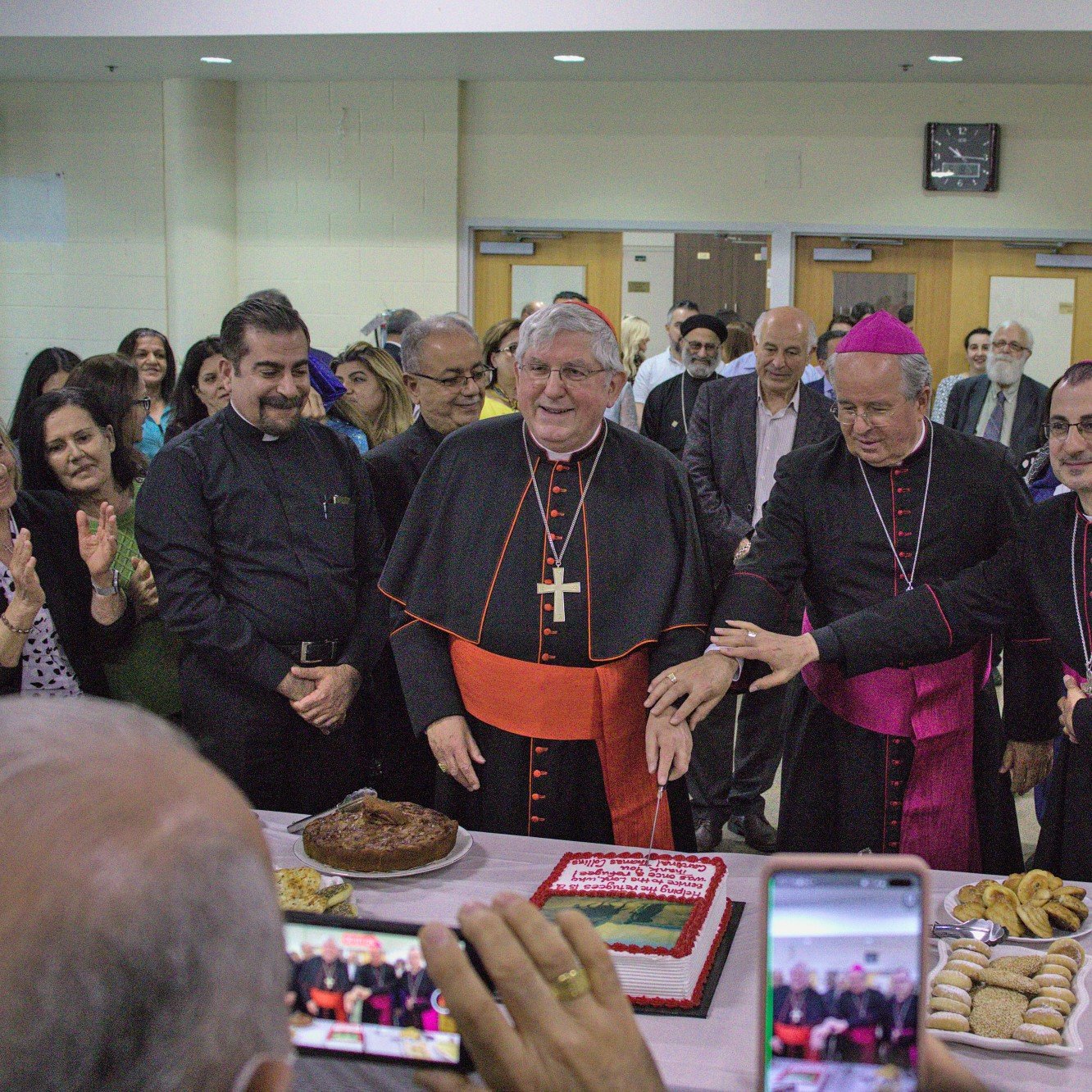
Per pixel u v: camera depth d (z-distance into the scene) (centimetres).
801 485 239
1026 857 377
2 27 658
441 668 231
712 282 763
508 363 452
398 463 303
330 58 695
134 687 274
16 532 251
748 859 190
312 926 111
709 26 619
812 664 241
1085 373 201
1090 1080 133
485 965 75
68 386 296
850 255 750
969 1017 144
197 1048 52
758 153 742
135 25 652
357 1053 110
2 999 49
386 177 755
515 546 228
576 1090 74
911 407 223
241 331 254
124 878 51
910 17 606
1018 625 227
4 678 249
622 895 165
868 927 88
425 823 191
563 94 747
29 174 771
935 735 228
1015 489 234
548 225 757
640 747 225
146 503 255
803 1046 87
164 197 765
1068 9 598
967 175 728
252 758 259
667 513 229
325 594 261
